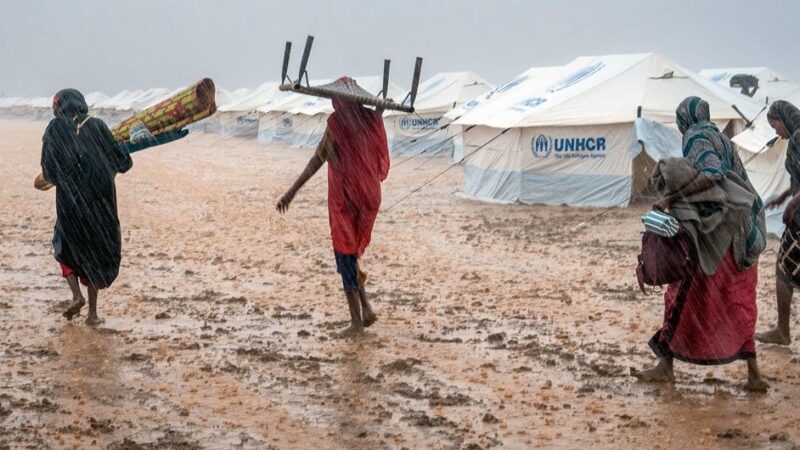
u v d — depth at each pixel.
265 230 15.59
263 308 9.26
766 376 6.77
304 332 8.14
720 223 6.09
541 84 22.31
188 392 6.45
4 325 8.43
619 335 8.07
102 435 5.56
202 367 7.06
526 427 5.73
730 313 6.23
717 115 18.98
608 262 12.06
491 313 8.99
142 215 17.83
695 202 6.12
